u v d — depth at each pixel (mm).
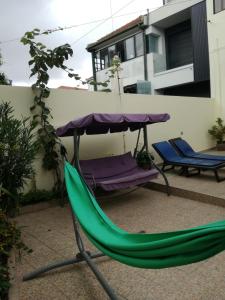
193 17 11188
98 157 6156
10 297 2299
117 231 2152
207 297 2291
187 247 1396
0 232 2400
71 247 3387
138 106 7027
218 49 9211
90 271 2805
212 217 4133
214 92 9453
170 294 2363
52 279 2691
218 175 6102
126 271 2768
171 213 4414
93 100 6152
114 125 5484
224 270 2691
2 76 7320
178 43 13398
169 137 7770
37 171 5266
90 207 2521
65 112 5695
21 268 2926
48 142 5168
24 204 4969
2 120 3535
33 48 5105
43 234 3850
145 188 6035
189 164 5844
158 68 13328
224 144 8805
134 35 13945
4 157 3305
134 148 6848
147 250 1585
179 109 8094
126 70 14289
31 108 5195
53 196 5266
